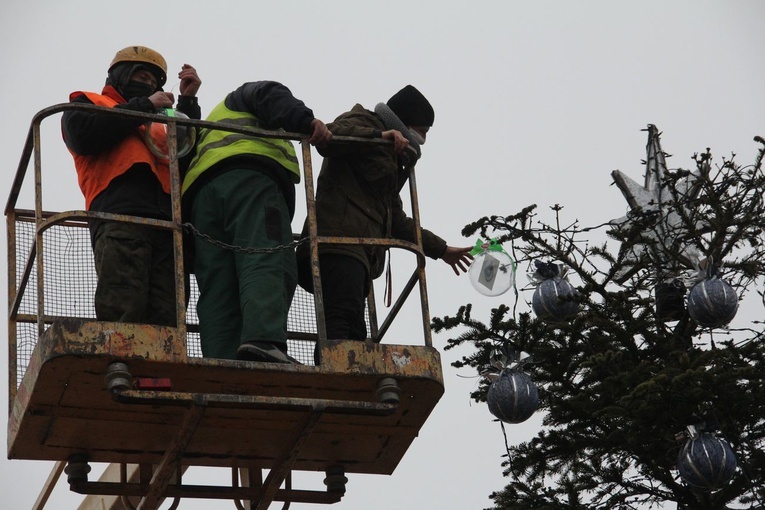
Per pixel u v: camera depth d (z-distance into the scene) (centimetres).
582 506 1823
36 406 1512
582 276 1928
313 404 1490
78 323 1439
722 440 1678
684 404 1742
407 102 1784
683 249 1931
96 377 1468
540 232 1934
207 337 1588
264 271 1552
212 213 1608
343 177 1697
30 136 1602
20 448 1598
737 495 1836
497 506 1859
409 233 1866
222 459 1684
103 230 1591
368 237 1686
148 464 1688
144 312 1598
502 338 1877
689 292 1773
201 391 1515
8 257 1736
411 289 1745
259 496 1662
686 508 1852
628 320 1880
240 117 1653
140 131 1641
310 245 1573
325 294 1655
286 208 1627
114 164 1605
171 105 1645
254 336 1515
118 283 1566
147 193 1620
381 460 1733
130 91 1717
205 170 1614
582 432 1864
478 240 1897
